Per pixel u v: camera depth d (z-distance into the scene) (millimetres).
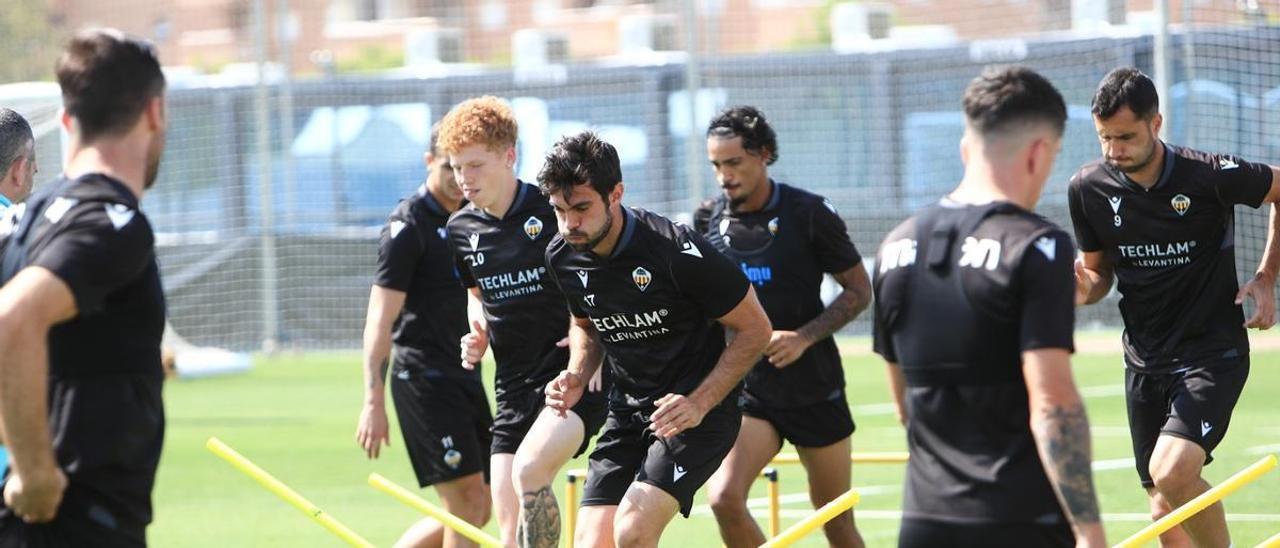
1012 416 13430
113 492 13438
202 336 69438
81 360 13273
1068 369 12898
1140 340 22359
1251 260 50125
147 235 13180
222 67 89875
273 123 71188
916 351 13812
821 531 29172
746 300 18469
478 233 21609
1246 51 49125
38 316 12438
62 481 12859
